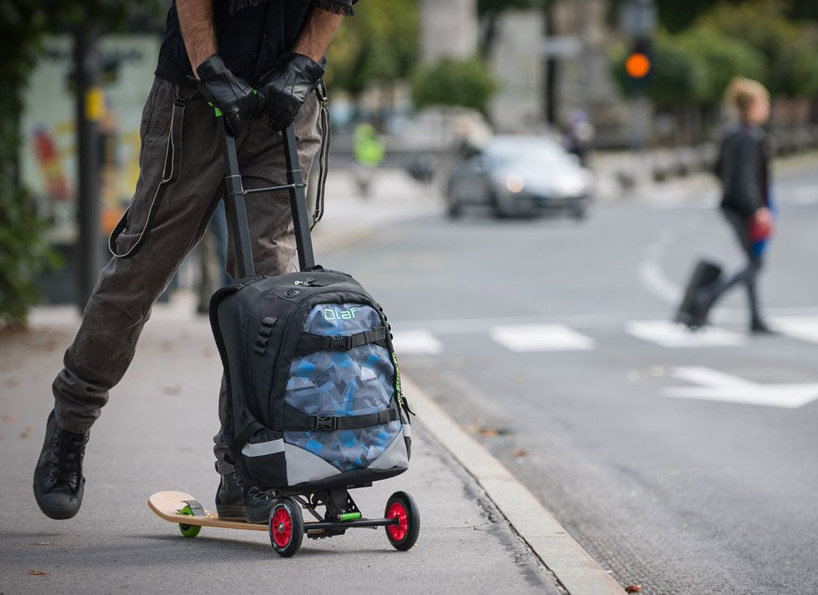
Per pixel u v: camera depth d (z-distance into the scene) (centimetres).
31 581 652
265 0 672
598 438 1248
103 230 2378
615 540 877
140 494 886
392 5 11800
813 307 2398
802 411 1380
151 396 1304
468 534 763
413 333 2142
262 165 702
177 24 686
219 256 1905
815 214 4712
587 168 6575
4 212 1942
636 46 5009
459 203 5044
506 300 2595
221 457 728
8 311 1948
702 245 3712
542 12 11225
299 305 643
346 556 702
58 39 2427
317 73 682
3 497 874
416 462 997
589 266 3234
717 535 886
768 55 9431
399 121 12156
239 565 681
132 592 630
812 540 868
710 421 1327
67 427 746
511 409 1422
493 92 7425
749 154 2030
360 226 4669
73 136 2441
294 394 643
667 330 2133
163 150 693
